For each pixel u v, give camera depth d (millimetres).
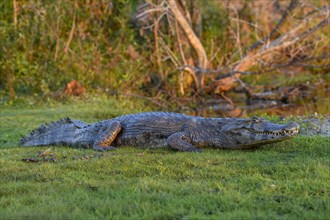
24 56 32969
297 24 36062
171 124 15797
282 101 33625
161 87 36000
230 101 33531
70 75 34125
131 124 16078
